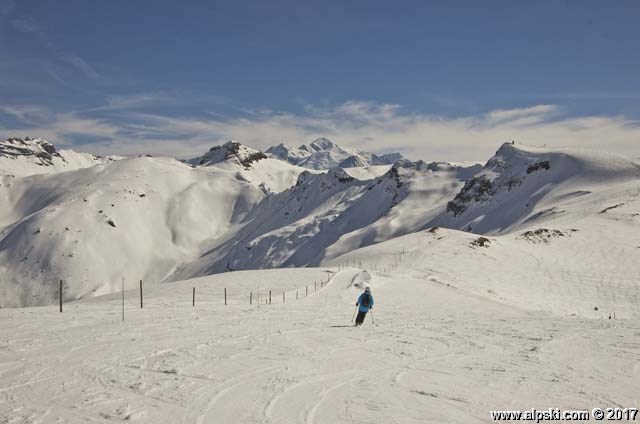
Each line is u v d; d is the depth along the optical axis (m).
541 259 64.25
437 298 36.00
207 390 9.66
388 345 14.88
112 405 8.66
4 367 11.27
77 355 12.55
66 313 21.34
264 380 10.48
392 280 44.66
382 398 9.34
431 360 12.80
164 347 13.74
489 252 66.69
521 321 21.22
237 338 15.48
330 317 22.16
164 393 9.41
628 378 11.02
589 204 113.44
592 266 59.59
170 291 45.25
